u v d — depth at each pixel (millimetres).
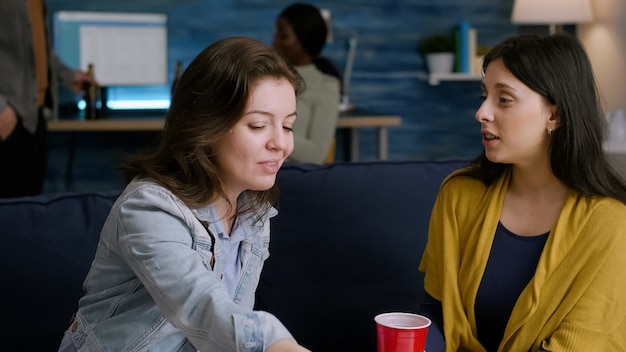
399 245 2016
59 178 4973
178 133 1283
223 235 1378
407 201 2049
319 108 3791
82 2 4918
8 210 1844
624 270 1467
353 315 1987
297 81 1321
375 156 5348
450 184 1711
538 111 1512
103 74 4844
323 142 3809
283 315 1965
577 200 1539
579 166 1512
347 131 5172
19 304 1794
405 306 2014
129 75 4883
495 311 1590
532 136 1525
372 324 1994
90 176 5000
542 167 1567
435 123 5363
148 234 1233
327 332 1980
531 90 1507
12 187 3406
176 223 1265
